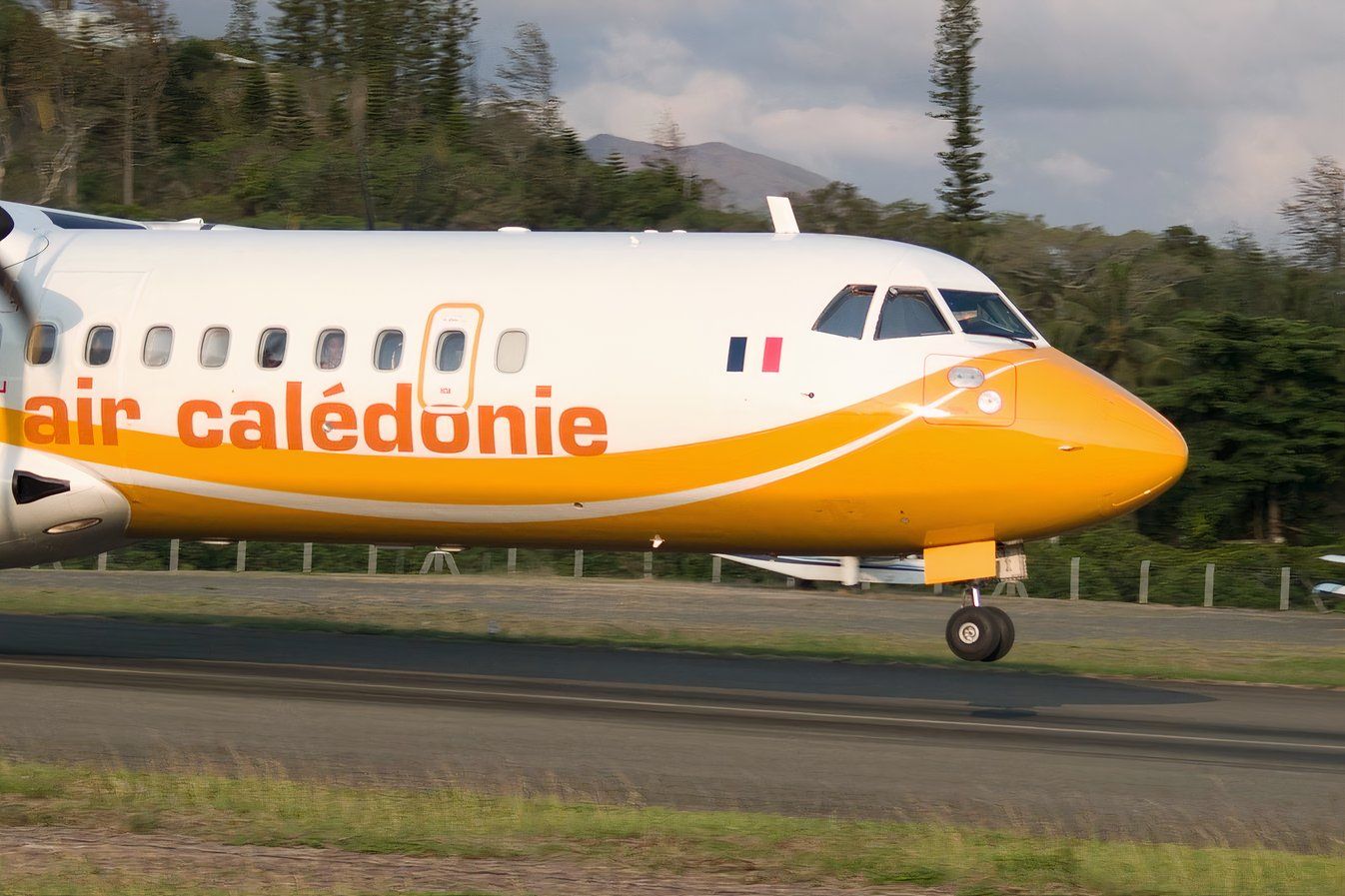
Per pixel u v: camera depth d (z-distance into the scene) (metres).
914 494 56.19
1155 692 68.12
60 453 64.38
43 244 66.81
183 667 67.44
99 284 65.06
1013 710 61.03
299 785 40.94
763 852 34.41
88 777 41.09
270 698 57.75
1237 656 84.50
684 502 58.19
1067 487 55.12
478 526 61.25
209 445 62.22
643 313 58.44
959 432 55.47
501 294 60.12
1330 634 111.44
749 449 56.84
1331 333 188.50
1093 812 40.88
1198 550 173.75
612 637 85.44
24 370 64.56
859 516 57.25
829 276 58.03
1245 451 183.00
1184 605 147.62
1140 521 184.62
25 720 51.25
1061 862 33.88
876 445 55.97
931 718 57.88
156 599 102.12
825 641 86.44
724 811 39.53
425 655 74.81
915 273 57.94
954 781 44.75
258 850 33.69
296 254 64.12
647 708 58.09
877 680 69.44
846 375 56.31
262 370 61.66
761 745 49.91
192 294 63.72
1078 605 136.00
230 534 65.81
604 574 154.88
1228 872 33.38
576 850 34.25
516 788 41.81
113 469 63.81
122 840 34.44
